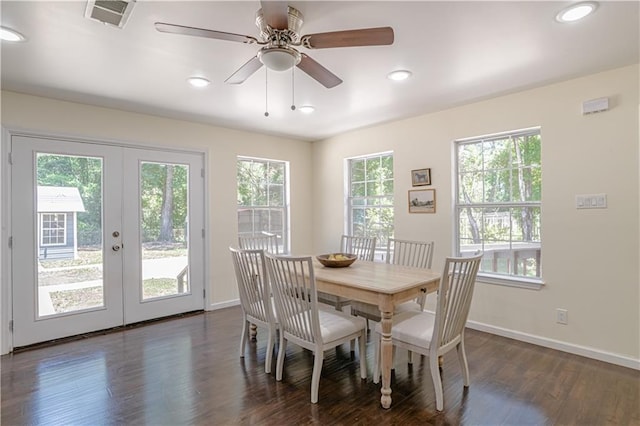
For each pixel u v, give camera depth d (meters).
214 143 4.41
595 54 2.46
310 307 2.28
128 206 3.77
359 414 2.13
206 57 2.44
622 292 2.72
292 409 2.19
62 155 3.37
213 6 1.83
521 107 3.23
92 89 3.06
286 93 3.22
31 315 3.21
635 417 2.07
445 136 3.79
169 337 3.42
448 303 2.18
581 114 2.90
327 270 2.94
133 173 3.80
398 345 2.36
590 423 2.03
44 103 3.25
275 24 1.73
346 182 5.00
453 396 2.32
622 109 2.70
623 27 2.08
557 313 3.05
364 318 2.85
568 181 2.98
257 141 4.83
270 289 2.81
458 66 2.64
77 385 2.48
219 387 2.46
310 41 1.80
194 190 4.26
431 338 2.22
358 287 2.38
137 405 2.23
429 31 2.12
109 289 3.65
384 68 2.67
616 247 2.75
